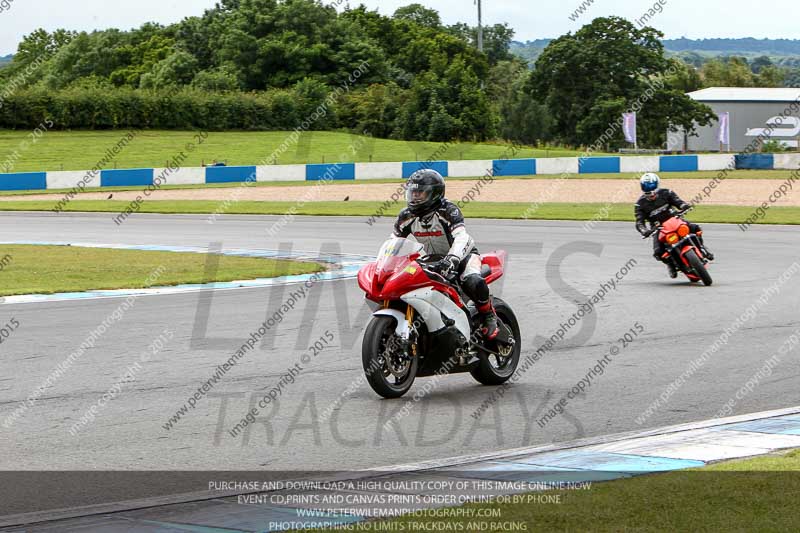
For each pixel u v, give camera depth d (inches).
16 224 4392.2
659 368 1384.1
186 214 4881.9
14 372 1380.4
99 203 5565.9
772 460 825.5
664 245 2341.3
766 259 2829.7
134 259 3004.4
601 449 929.5
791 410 1101.7
